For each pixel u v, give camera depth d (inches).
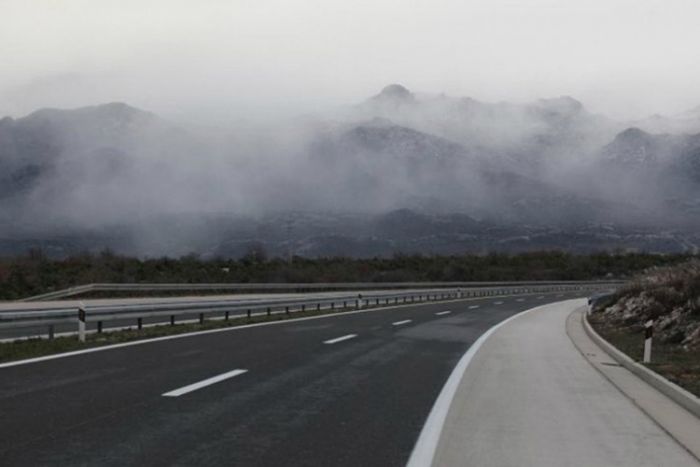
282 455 264.4
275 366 513.0
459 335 839.7
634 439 305.7
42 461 245.9
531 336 854.5
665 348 700.0
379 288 2145.7
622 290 1384.1
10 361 499.2
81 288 1519.4
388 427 317.7
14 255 2262.6
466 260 3740.2
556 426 331.3
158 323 906.7
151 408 343.0
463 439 299.9
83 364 491.5
